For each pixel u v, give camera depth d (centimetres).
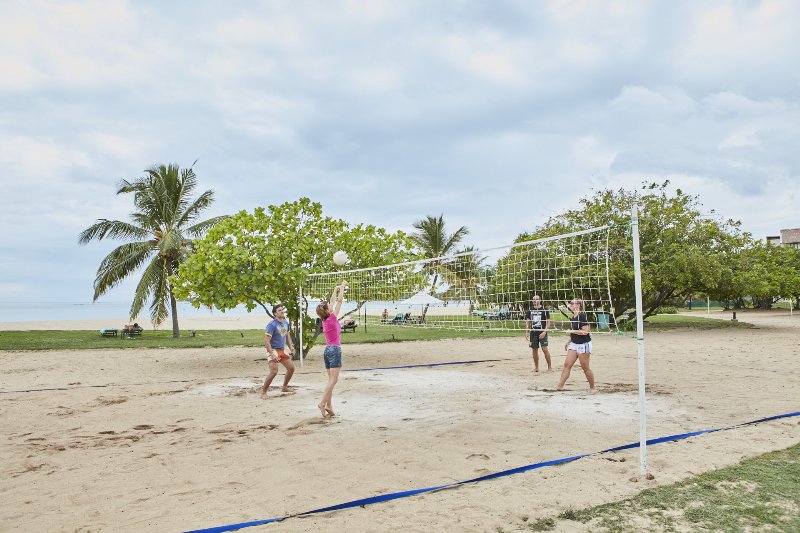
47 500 391
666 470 421
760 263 2588
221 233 1295
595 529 313
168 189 2353
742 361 1166
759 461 437
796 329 2239
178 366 1258
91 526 342
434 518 336
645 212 2378
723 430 545
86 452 522
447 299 1405
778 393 764
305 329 1349
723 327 2431
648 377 950
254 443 540
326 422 631
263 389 812
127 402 795
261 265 1264
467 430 573
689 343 1659
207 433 591
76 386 960
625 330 2311
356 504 362
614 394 784
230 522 341
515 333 2275
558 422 606
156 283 2230
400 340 1970
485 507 352
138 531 332
